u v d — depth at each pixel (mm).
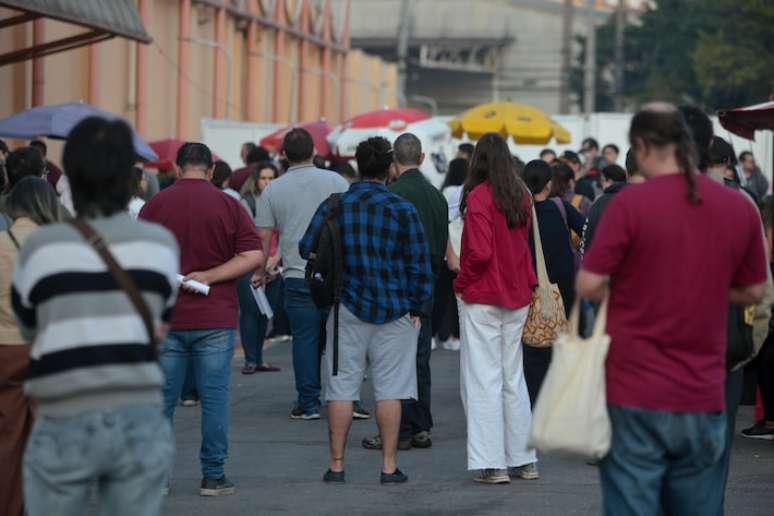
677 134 13859
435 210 26141
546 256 24859
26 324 13078
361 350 22641
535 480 23516
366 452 26156
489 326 22703
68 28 53688
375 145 22469
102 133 13102
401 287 22375
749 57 125188
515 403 23078
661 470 13836
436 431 28578
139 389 12812
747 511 21250
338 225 22219
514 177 22641
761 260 14211
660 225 13594
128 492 12922
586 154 57719
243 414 30750
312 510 21250
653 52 166750
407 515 20953
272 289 39188
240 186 41406
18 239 18531
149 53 66312
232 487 22391
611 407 13805
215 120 71188
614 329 13828
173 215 21062
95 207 13047
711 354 13852
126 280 12773
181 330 21219
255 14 83500
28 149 22953
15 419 18812
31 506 12836
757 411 27953
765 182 58750
